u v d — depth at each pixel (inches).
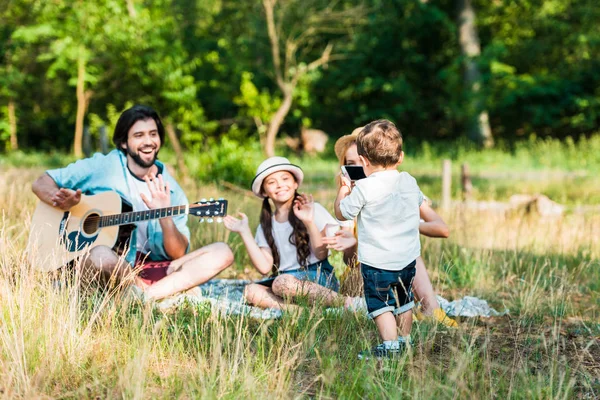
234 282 245.1
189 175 651.5
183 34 1101.1
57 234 204.2
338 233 178.2
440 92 1253.1
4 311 158.7
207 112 1217.4
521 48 1190.3
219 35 1175.0
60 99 1164.5
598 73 1135.0
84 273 192.9
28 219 205.3
